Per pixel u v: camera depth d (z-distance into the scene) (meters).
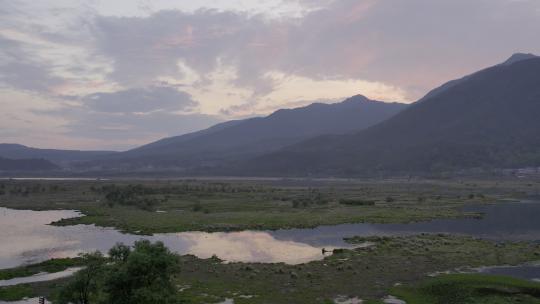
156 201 158.12
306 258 71.44
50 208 148.25
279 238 91.00
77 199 175.62
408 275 58.78
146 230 99.50
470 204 157.62
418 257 69.12
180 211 136.25
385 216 122.50
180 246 82.31
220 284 55.28
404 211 133.62
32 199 177.88
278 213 129.00
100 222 111.69
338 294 51.03
